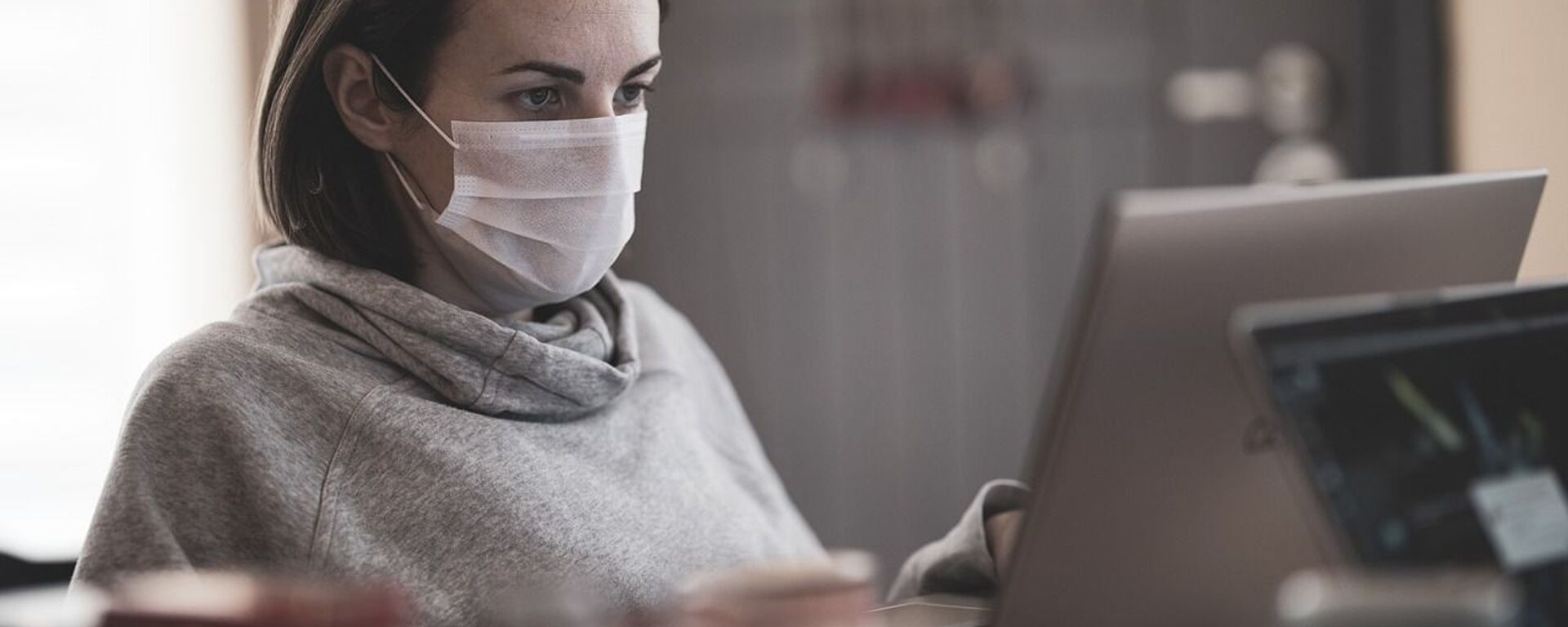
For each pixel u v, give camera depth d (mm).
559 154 1400
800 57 3611
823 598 911
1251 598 1006
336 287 1414
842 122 3605
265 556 1304
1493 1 2609
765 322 3693
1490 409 870
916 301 3631
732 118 3656
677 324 1770
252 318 1414
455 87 1390
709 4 3641
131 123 3330
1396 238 1007
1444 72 3014
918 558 1453
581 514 1411
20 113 3312
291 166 1428
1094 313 872
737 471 1692
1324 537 854
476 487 1362
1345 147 3289
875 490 3697
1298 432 810
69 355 3336
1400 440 832
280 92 1419
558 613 858
